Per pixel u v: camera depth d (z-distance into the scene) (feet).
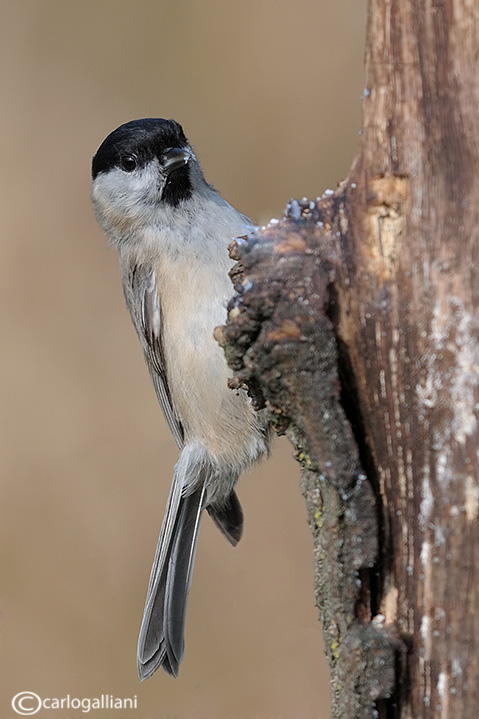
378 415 13.32
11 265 38.81
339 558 13.50
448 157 12.42
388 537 13.39
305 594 32.22
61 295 38.81
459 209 12.41
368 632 13.24
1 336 37.52
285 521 33.83
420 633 13.03
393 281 12.98
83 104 41.19
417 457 12.97
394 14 12.52
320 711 29.07
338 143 38.34
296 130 38.70
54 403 36.50
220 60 40.11
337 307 13.46
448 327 12.58
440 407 12.66
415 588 13.09
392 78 12.67
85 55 41.83
